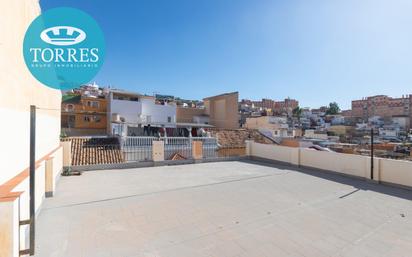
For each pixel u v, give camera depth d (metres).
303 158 10.05
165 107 27.98
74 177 7.58
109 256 2.98
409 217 4.59
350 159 8.34
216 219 4.29
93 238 3.45
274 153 11.34
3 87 2.82
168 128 20.06
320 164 9.38
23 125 3.66
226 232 3.77
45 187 5.24
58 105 8.23
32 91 4.30
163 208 4.80
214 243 3.40
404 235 3.80
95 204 4.95
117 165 9.20
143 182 7.04
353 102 91.31
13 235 2.23
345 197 5.90
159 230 3.78
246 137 21.84
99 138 14.98
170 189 6.30
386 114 81.88
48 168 5.32
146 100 26.92
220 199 5.50
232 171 9.12
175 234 3.65
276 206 5.09
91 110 27.12
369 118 76.25
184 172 8.74
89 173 8.23
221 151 15.22
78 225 3.88
